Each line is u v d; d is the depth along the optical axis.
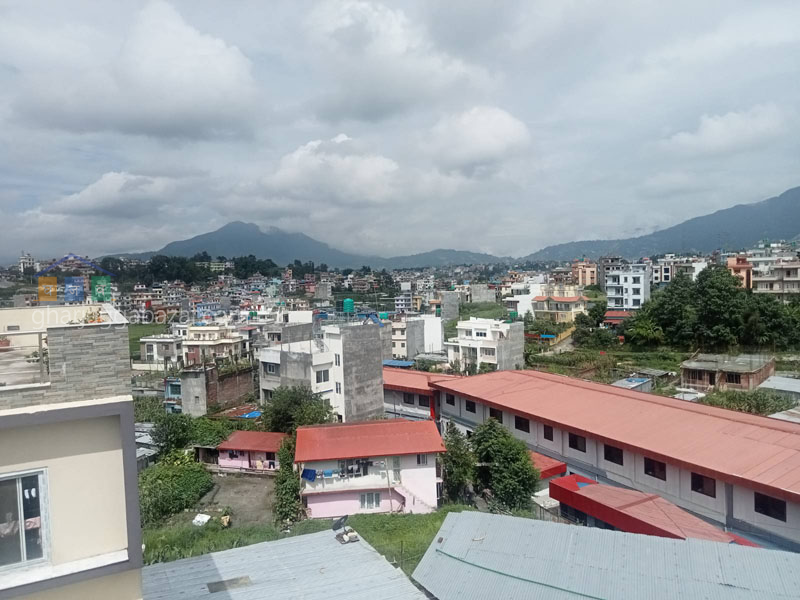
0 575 6.61
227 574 12.91
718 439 25.59
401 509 27.94
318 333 53.56
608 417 30.64
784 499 20.08
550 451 32.94
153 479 30.75
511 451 28.14
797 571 12.41
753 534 21.89
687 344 70.88
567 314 95.06
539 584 12.98
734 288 71.56
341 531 15.54
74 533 7.04
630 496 22.53
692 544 13.90
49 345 6.89
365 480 27.58
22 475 6.78
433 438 29.22
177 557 20.83
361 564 13.41
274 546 14.79
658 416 29.66
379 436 29.58
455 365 65.56
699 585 12.22
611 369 63.41
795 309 71.94
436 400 44.69
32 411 6.63
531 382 40.19
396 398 48.72
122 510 7.31
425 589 13.63
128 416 7.20
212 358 64.00
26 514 6.82
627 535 14.72
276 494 28.92
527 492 27.38
